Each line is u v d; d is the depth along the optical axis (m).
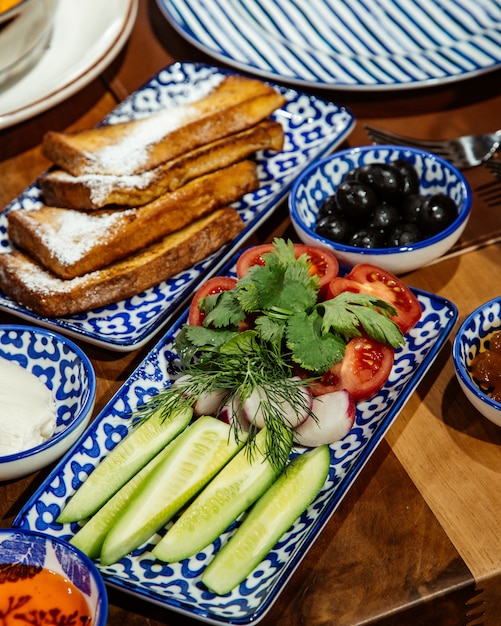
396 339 1.22
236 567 1.04
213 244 1.53
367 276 1.35
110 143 1.65
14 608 0.99
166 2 2.09
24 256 1.52
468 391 1.17
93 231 1.47
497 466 1.18
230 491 1.12
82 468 1.18
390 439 1.23
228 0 2.09
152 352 1.31
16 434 1.19
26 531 1.02
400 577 1.07
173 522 1.12
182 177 1.56
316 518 1.10
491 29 1.98
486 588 1.08
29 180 1.78
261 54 1.96
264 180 1.71
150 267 1.46
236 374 1.22
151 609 1.06
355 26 2.03
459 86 1.91
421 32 2.00
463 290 1.46
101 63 1.90
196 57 2.05
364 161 1.60
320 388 1.25
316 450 1.16
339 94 1.92
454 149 1.71
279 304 1.25
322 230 1.47
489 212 1.58
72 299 1.41
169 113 1.72
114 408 1.24
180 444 1.17
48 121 1.93
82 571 0.99
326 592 1.06
